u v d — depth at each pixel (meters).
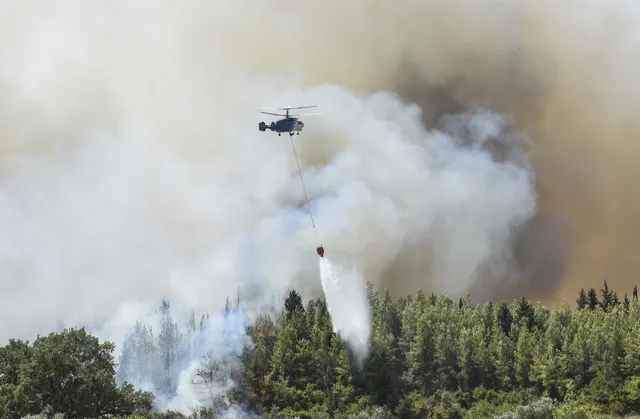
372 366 125.88
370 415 112.19
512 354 125.19
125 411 91.38
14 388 82.75
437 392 122.19
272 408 119.00
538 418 96.94
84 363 88.31
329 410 118.50
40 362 85.12
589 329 125.25
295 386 126.00
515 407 111.88
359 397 121.62
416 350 126.81
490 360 123.94
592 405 109.81
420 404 120.25
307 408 121.12
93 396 85.81
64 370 86.38
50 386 85.12
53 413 81.94
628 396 112.12
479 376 123.94
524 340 123.88
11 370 87.00
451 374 124.69
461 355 125.12
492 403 116.94
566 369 119.44
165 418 120.31
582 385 118.62
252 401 124.44
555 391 116.88
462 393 121.31
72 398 85.19
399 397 122.56
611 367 116.44
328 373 125.44
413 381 126.31
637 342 117.62
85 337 94.06
